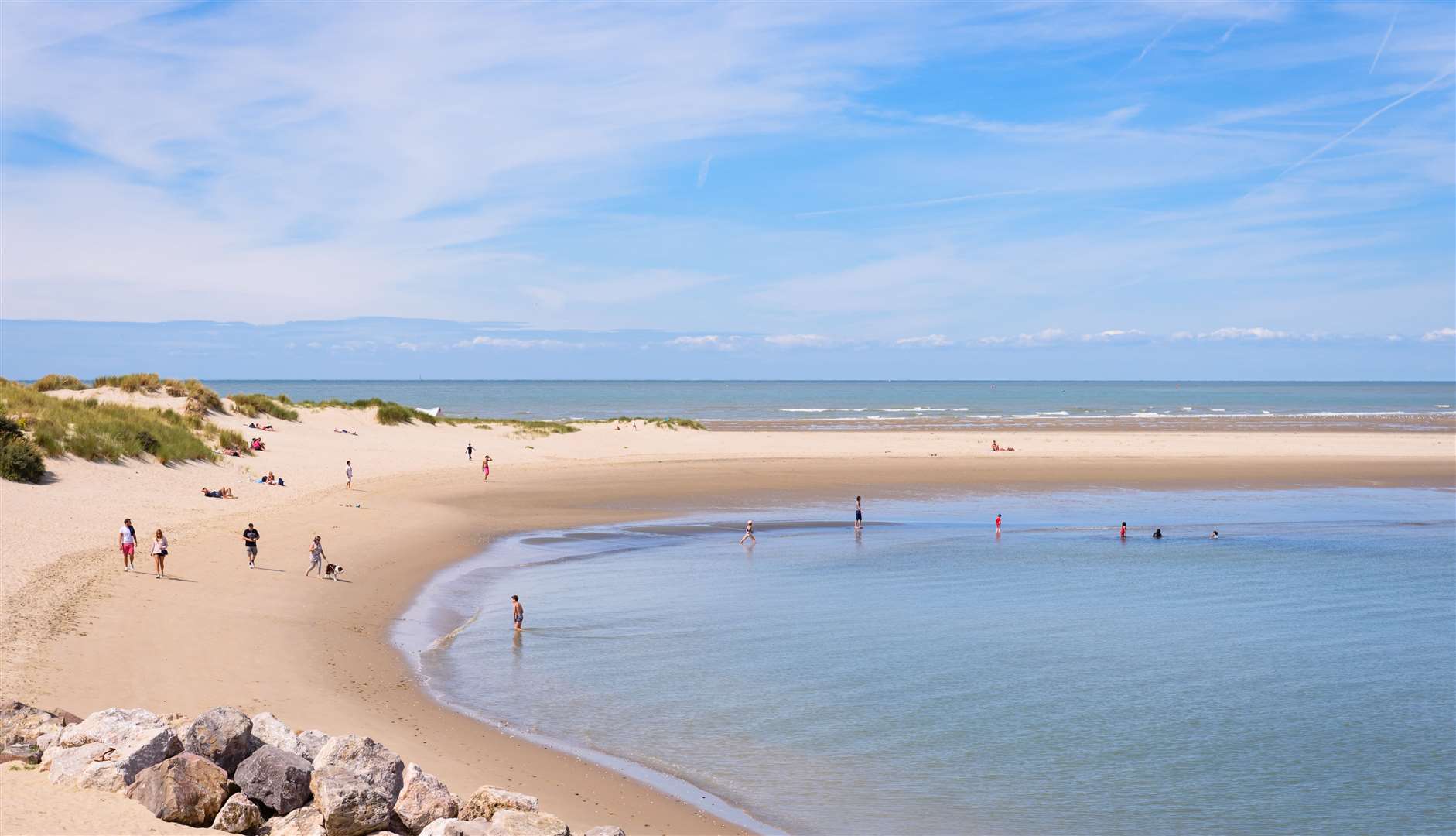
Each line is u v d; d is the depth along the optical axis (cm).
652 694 2016
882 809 1498
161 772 941
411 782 1041
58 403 4622
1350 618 2864
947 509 4953
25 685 1598
